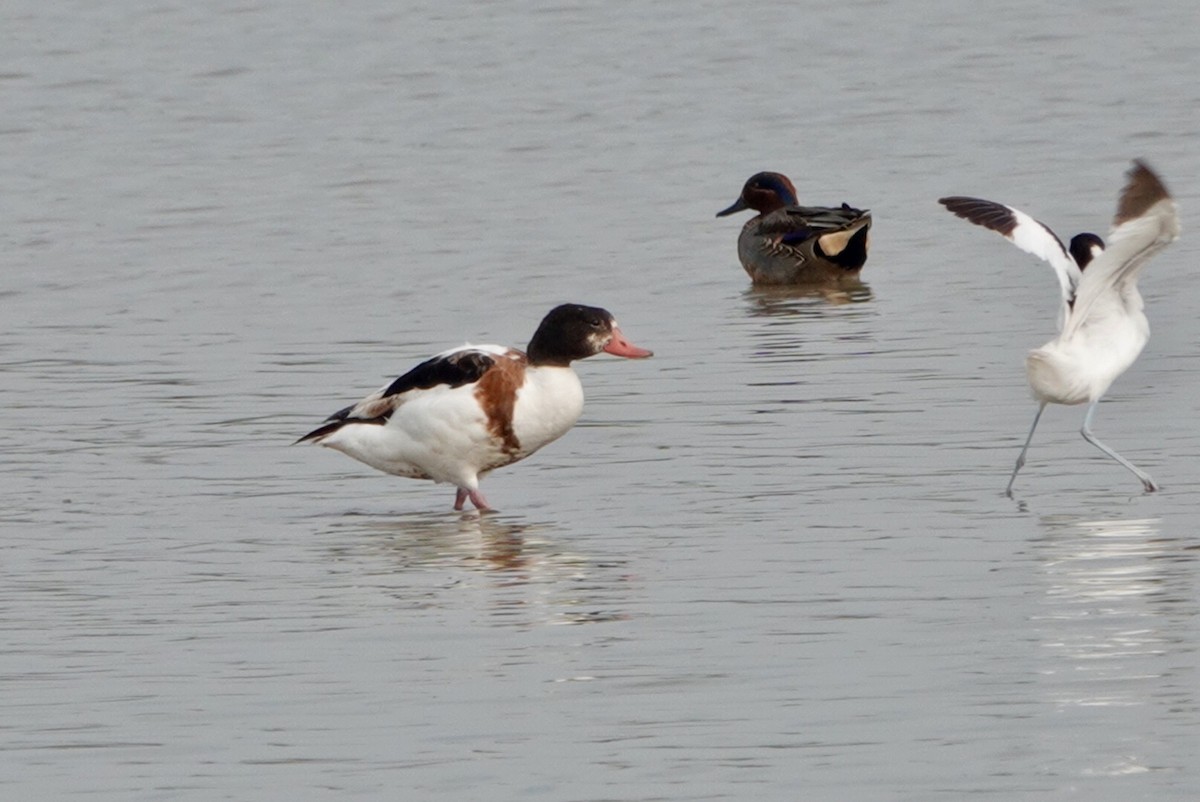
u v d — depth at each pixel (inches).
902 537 522.6
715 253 1012.5
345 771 369.7
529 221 1091.9
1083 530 521.7
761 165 1243.8
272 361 787.4
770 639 439.2
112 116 1465.3
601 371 754.8
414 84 1561.3
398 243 1039.0
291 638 452.8
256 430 678.5
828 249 927.7
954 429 644.1
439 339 824.9
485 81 1567.4
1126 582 472.1
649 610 466.6
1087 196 1098.7
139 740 387.5
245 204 1154.7
